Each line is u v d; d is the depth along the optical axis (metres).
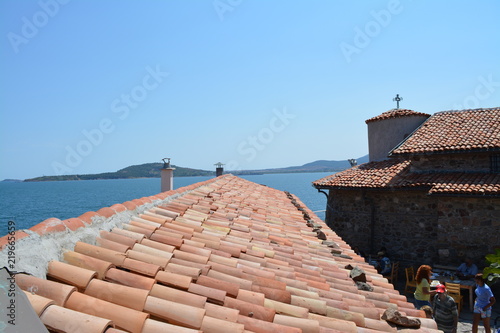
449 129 16.50
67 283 3.23
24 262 3.10
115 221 5.10
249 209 10.35
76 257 3.61
